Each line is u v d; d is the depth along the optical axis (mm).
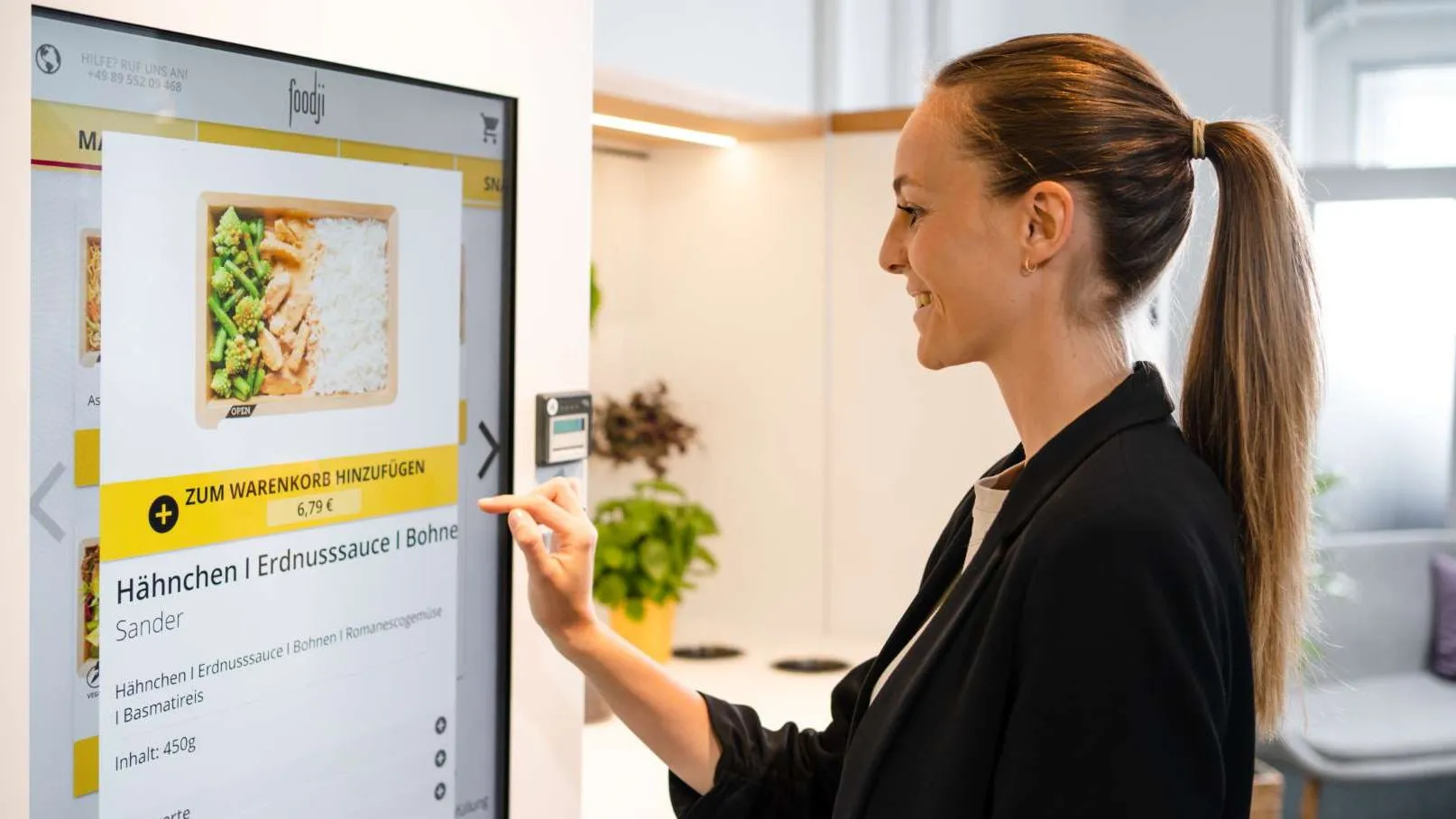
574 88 1509
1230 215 1007
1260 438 997
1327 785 3770
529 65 1444
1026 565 931
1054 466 976
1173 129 999
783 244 3059
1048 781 888
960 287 999
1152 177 976
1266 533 999
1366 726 3281
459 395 1408
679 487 3225
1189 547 889
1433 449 4164
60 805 1072
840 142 3004
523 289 1462
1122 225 967
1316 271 1009
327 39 1224
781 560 3143
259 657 1223
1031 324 994
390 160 1309
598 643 1298
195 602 1163
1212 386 1020
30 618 1038
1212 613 893
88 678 1085
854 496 3072
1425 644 3641
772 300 3084
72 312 1054
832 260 3043
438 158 1358
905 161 1025
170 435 1131
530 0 1439
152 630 1129
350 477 1296
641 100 2439
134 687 1119
